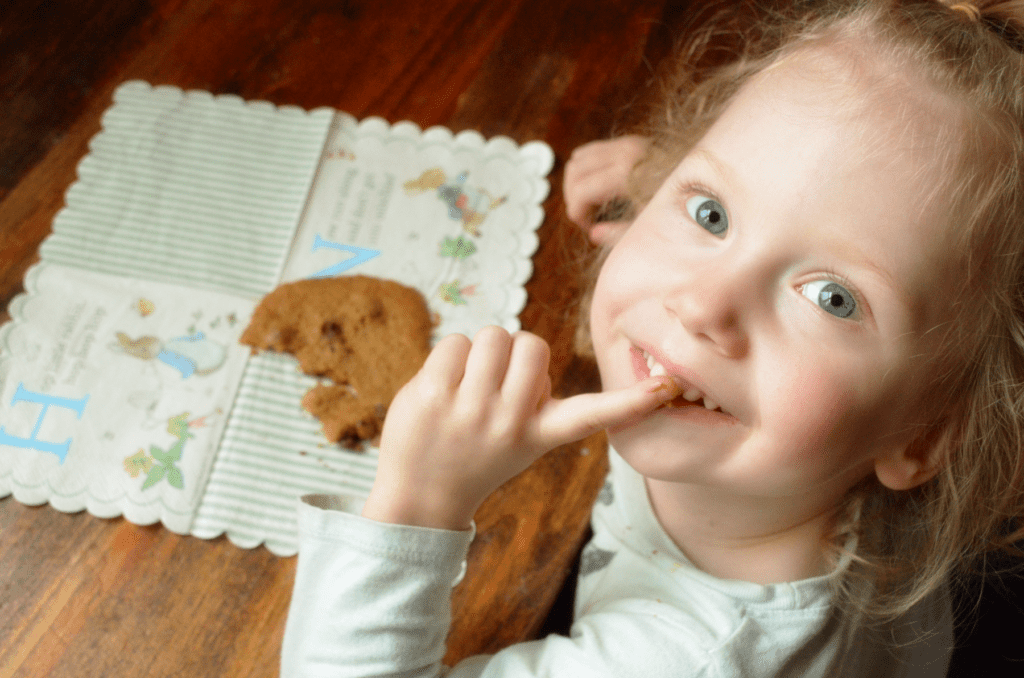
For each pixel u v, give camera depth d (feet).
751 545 1.95
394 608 1.79
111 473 1.99
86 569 1.94
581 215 2.22
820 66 1.75
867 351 1.70
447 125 2.31
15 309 2.09
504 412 1.80
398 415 1.83
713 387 1.72
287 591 1.94
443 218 2.22
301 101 2.33
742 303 1.70
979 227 1.69
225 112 2.30
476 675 1.82
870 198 1.67
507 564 1.98
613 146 2.23
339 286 2.13
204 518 1.97
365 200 2.23
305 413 2.06
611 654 1.77
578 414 1.77
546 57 2.38
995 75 1.71
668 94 2.29
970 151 1.69
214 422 2.04
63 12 2.36
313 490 2.01
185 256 2.17
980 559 2.17
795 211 1.69
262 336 2.09
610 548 1.98
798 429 1.71
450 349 1.83
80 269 2.14
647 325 1.78
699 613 1.83
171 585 1.93
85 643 1.89
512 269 2.18
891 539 1.99
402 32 2.40
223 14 2.39
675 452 1.77
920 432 1.82
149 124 2.28
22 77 2.30
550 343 2.13
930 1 1.78
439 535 1.82
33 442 2.00
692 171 1.78
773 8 2.18
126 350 2.08
